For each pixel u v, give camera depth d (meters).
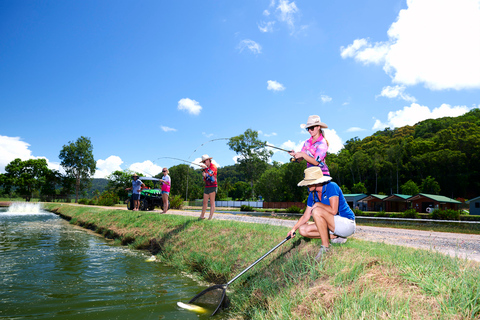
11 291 5.04
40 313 4.05
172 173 132.00
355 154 106.00
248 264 5.62
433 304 2.65
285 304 3.46
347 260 3.95
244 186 139.25
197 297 4.64
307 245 4.96
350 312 2.76
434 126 126.69
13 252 8.80
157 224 10.81
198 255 6.97
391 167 98.12
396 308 2.63
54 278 5.94
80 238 12.22
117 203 45.41
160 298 4.85
